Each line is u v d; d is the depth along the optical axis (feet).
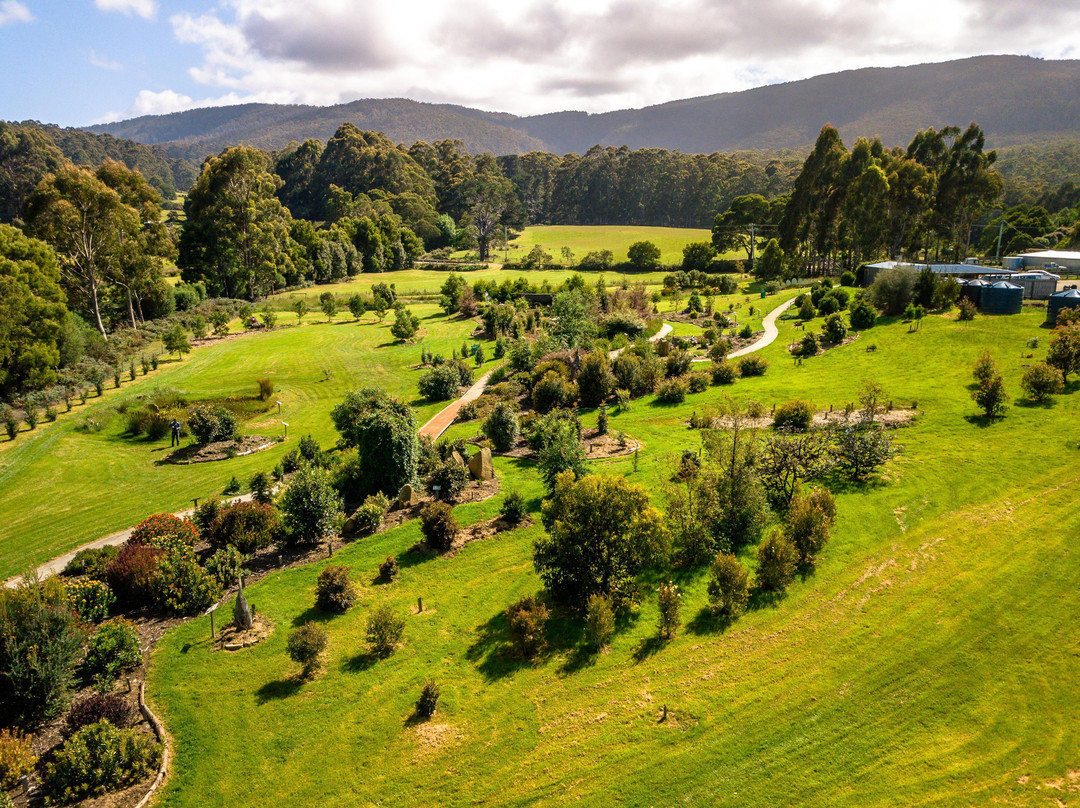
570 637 54.65
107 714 44.19
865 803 39.01
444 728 45.39
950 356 128.67
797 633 53.88
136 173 236.02
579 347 149.79
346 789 40.86
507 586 61.87
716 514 66.64
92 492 94.73
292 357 183.73
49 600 49.14
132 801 39.58
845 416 98.22
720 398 118.32
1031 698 45.93
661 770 41.73
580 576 58.18
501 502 78.28
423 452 89.86
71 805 39.22
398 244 412.36
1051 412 94.32
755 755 42.57
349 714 46.70
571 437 78.18
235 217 290.97
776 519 71.26
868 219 257.34
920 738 43.34
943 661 49.78
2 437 117.60
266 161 325.62
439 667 51.57
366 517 73.00
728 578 55.47
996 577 59.00
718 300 248.93
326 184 597.52
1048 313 138.31
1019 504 70.69
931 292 157.89
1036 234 347.97
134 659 51.16
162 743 43.57
